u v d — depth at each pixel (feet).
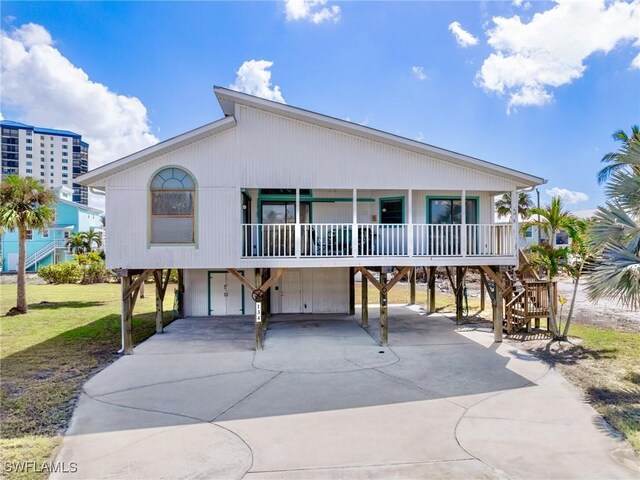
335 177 35.40
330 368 29.17
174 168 33.94
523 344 36.14
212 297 52.26
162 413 21.09
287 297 52.70
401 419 20.15
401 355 32.60
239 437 18.24
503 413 20.83
